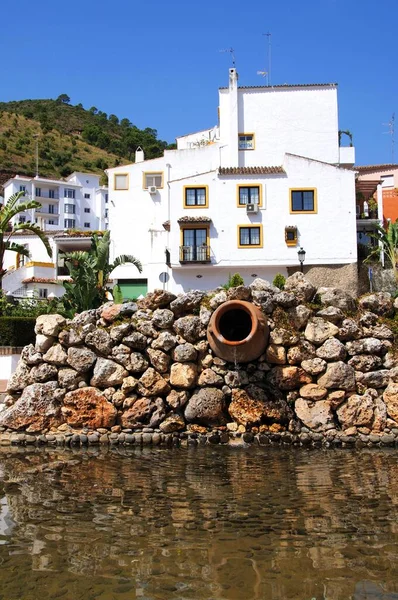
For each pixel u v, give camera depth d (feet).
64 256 87.10
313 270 132.16
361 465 33.91
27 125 558.15
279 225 134.10
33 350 44.70
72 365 43.47
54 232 197.16
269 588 17.20
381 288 130.41
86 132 591.78
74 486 28.76
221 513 24.09
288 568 18.58
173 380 42.80
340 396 41.14
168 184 137.90
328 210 133.39
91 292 83.46
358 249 141.79
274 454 37.60
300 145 150.00
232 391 42.45
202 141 169.89
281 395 42.29
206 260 133.69
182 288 138.62
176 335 44.21
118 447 40.24
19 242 199.31
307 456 36.86
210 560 19.20
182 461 35.35
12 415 42.16
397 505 25.20
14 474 31.60
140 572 18.30
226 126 156.35
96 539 21.06
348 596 16.70
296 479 30.22
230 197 135.64
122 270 149.79
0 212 81.51
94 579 17.81
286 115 151.02
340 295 44.73
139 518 23.44
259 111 151.53
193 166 152.66
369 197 164.04
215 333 42.19
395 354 42.09
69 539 21.06
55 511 24.39
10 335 72.69
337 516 23.63
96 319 45.65
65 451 38.78
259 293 44.01
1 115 556.10
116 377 42.63
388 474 31.37
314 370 41.86
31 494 27.20
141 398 42.45
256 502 25.76
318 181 134.00
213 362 43.16
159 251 147.02
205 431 41.63
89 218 366.22
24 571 18.37
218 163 151.53
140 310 45.60
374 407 40.81
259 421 41.32
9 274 174.81
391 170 212.23
